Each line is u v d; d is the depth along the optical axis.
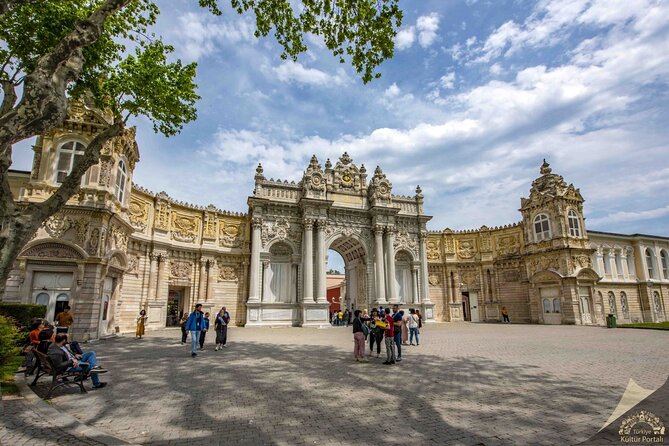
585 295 33.88
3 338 9.05
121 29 15.42
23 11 13.44
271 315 30.53
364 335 12.80
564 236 34.16
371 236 35.44
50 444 5.30
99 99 15.71
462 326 31.38
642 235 41.84
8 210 9.17
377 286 33.72
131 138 22.42
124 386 9.02
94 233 18.94
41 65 8.74
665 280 42.25
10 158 9.30
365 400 7.76
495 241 40.94
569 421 6.36
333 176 35.66
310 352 14.88
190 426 6.21
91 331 18.16
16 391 8.21
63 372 8.18
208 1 13.23
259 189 32.66
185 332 18.00
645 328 26.47
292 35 14.01
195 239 31.52
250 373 10.57
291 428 6.12
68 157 19.50
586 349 15.27
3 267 8.91
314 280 32.03
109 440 5.44
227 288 32.28
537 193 36.94
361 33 13.24
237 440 5.60
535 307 35.78
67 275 18.48
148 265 27.73
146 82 15.46
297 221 33.25
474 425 6.23
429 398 7.89
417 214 37.41
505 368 11.20
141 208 27.31
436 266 41.50
